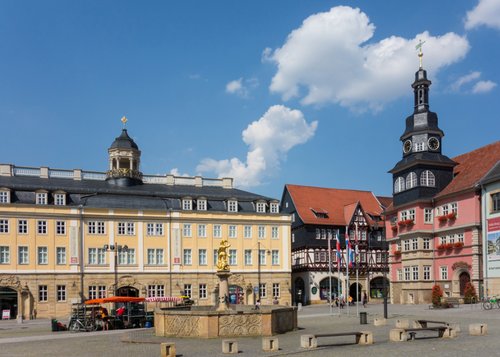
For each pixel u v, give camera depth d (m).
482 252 61.28
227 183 83.12
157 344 29.28
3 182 67.81
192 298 72.75
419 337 29.47
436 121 72.50
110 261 69.44
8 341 34.25
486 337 28.62
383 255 88.81
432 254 69.19
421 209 69.75
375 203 101.12
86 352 27.08
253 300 75.88
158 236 72.25
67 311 66.75
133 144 79.88
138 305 50.09
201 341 29.50
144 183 79.31
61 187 70.50
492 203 60.00
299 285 90.75
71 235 67.94
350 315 53.47
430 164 70.44
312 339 25.88
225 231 75.88
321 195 98.19
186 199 74.88
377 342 27.84
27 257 65.81
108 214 70.00
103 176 77.81
